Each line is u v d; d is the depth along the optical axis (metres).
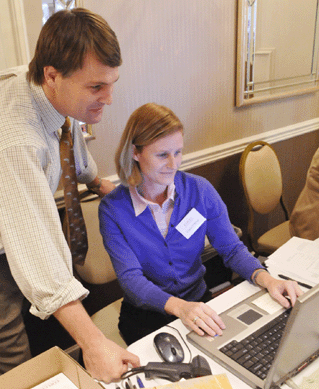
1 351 1.24
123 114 1.91
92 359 0.91
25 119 1.01
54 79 0.99
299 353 0.82
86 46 0.92
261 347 0.94
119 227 1.32
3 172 0.93
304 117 3.04
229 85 2.36
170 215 1.34
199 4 2.04
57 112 1.08
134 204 1.30
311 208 1.78
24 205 0.93
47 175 1.12
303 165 3.18
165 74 2.02
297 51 2.66
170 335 0.99
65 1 1.55
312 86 2.92
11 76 1.12
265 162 2.32
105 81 0.98
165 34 1.95
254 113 2.59
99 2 1.67
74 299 0.95
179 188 1.34
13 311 1.22
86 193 1.74
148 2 1.84
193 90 2.17
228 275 1.85
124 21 1.78
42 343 1.87
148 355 0.97
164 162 1.21
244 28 2.25
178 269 1.38
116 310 1.58
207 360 0.94
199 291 1.46
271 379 0.80
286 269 1.28
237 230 2.02
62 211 1.74
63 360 0.81
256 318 1.05
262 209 2.31
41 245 0.93
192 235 1.36
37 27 1.51
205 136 2.33
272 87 2.58
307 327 0.76
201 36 2.11
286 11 2.45
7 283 1.17
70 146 1.28
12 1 1.41
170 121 1.18
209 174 2.40
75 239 1.39
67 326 0.95
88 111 1.05
